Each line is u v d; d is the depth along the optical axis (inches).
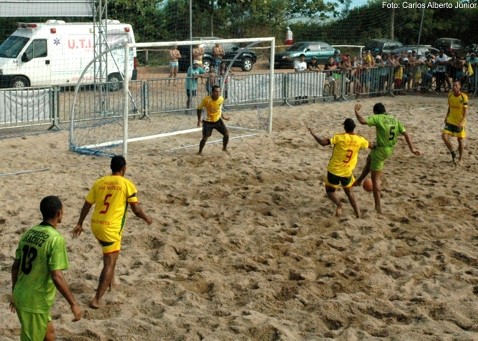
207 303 302.4
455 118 564.4
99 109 728.3
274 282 323.6
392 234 401.4
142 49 1263.5
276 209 443.5
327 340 263.9
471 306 301.3
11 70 935.0
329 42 1620.3
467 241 388.8
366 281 329.1
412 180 519.2
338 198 460.8
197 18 1427.2
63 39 964.0
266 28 1539.1
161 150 609.3
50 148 609.3
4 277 323.3
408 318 289.0
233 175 525.3
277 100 884.0
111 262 291.7
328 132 709.9
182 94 789.9
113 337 264.2
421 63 1043.3
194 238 382.9
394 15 1606.8
